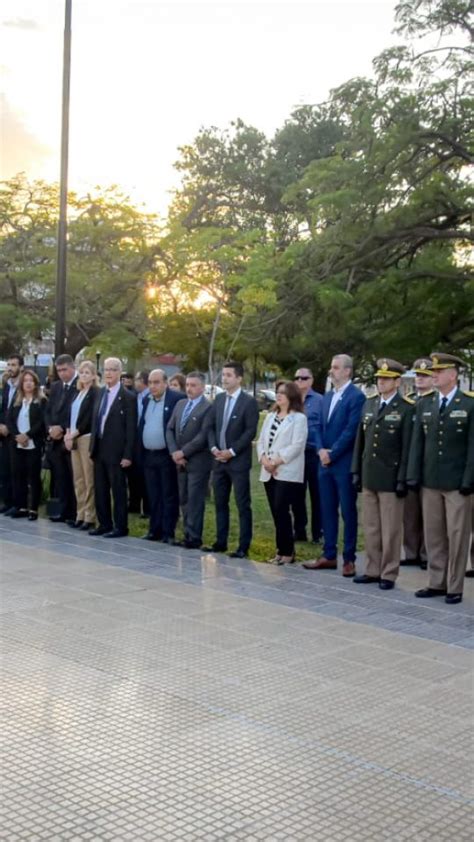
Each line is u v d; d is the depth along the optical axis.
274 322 19.77
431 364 8.61
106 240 24.39
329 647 6.20
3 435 11.98
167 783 4.09
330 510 8.82
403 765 4.33
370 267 19.73
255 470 20.08
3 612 6.91
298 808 3.88
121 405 10.20
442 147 18.31
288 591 7.84
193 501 9.75
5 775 4.14
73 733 4.63
